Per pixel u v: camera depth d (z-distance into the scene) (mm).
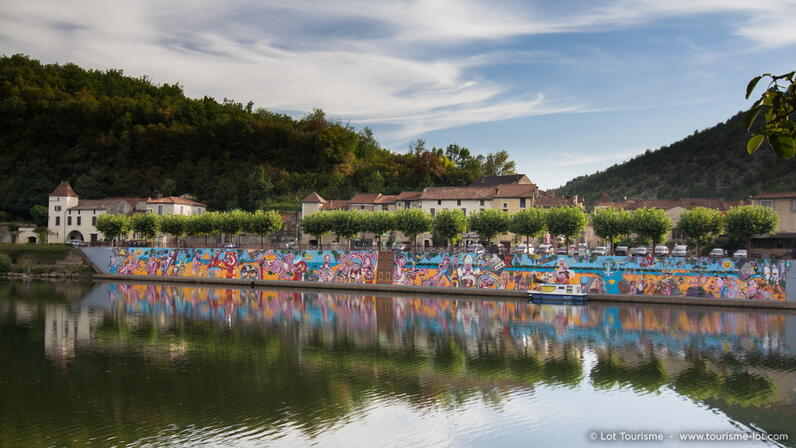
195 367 65625
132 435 45750
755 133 11344
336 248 144625
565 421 50281
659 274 108625
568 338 81000
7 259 149125
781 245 122375
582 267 113125
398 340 79562
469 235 148875
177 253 142750
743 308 102688
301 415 50812
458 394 57125
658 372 64875
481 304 108875
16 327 86188
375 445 44812
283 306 106750
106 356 69938
